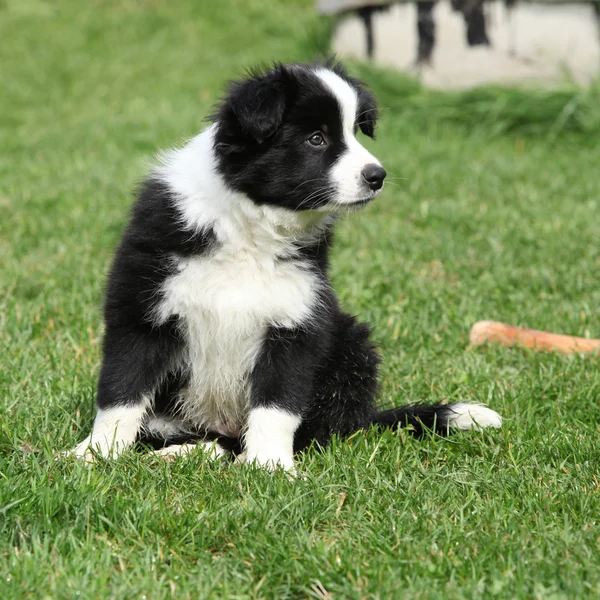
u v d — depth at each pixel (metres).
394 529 5.33
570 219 12.81
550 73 17.75
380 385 7.51
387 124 17.41
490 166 15.38
